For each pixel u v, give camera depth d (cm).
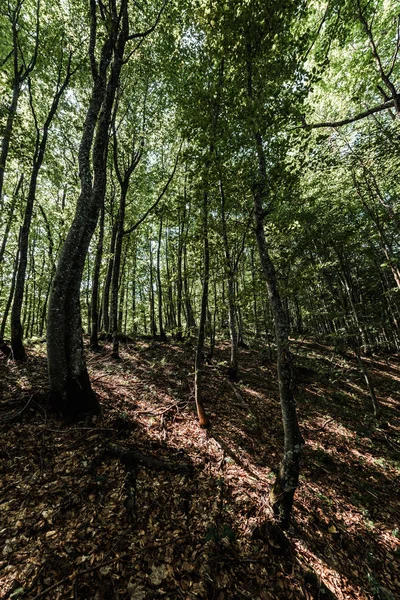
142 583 327
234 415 838
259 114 448
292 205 1099
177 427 692
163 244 2339
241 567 376
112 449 526
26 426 554
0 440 507
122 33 690
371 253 1470
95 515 400
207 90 509
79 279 628
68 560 335
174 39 986
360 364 1106
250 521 450
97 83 677
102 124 666
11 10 912
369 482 657
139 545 371
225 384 1094
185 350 1512
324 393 1254
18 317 932
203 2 515
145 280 2428
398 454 798
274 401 1027
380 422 990
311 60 1055
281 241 959
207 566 362
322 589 374
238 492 511
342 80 1137
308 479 618
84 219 633
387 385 1480
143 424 656
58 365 592
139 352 1338
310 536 462
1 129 834
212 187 552
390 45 1017
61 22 1012
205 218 789
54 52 1087
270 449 698
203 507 460
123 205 1239
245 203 628
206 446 639
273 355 1661
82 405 615
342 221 1248
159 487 477
